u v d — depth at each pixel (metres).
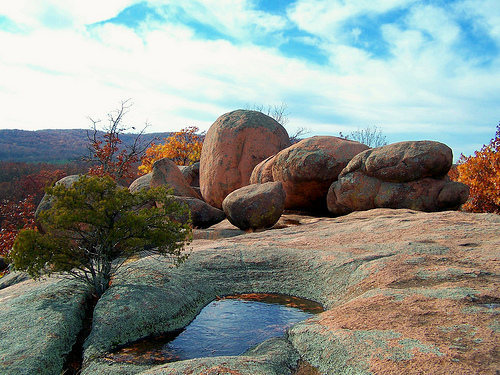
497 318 3.64
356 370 3.10
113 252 6.16
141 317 4.89
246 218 11.19
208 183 16.64
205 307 5.73
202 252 7.38
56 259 5.68
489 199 12.84
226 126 16.80
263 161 15.07
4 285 7.68
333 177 12.61
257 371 3.24
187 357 4.19
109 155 21.75
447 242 6.58
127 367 3.86
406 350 3.21
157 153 32.38
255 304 5.78
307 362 3.54
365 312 4.15
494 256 5.51
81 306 5.34
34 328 4.49
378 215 9.97
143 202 6.46
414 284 4.93
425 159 10.48
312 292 6.02
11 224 19.17
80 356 4.33
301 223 11.54
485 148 13.38
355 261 6.23
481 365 2.87
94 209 5.86
